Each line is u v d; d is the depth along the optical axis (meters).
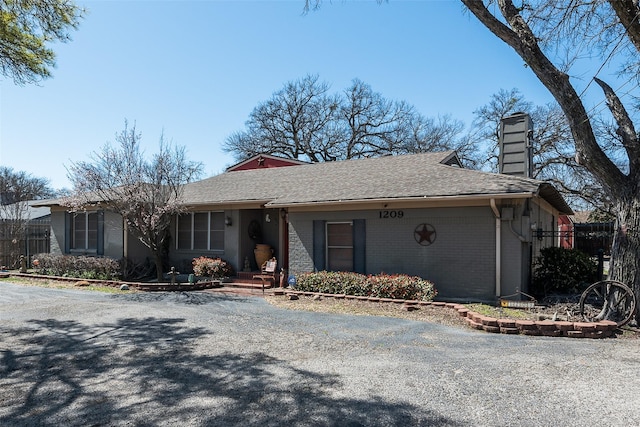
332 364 5.30
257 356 5.67
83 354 5.83
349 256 11.52
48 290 12.22
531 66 8.06
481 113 31.19
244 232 13.87
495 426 3.56
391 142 37.44
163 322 7.82
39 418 3.83
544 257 10.63
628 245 7.27
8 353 5.89
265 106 39.25
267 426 3.61
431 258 10.38
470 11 8.64
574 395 4.20
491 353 5.70
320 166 16.44
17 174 45.22
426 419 3.71
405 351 5.85
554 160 25.38
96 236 15.62
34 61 8.69
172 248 15.11
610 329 6.62
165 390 4.48
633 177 7.43
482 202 9.78
